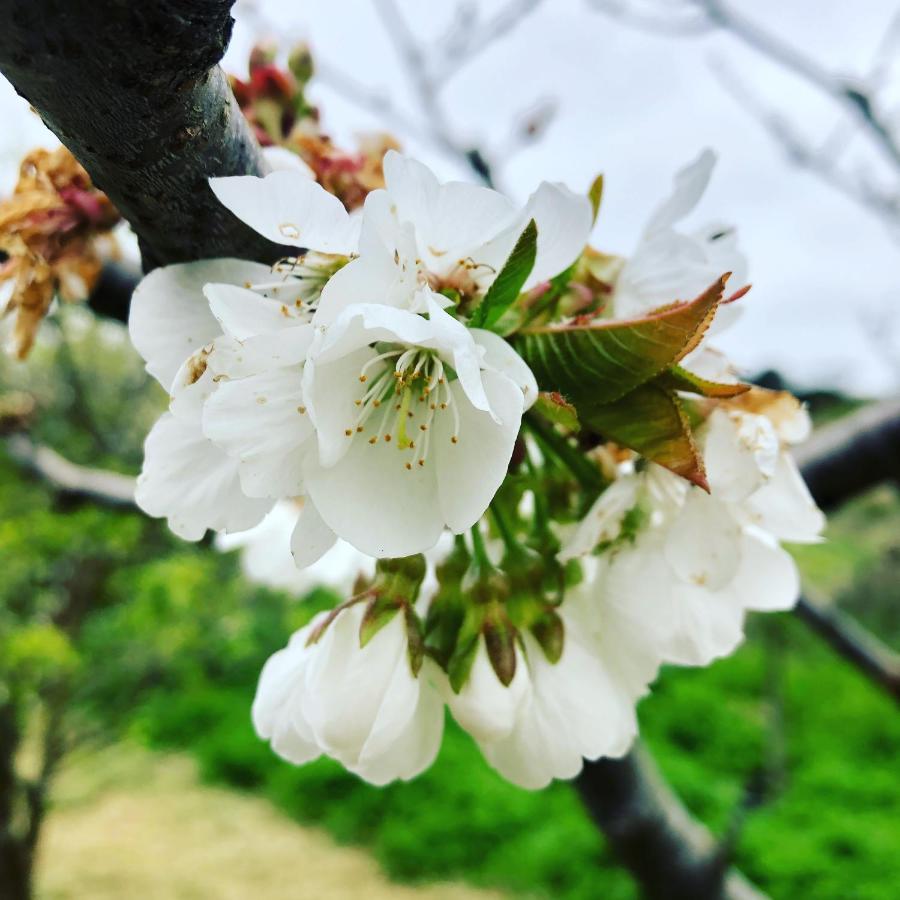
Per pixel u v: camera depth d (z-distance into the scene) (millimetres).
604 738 149
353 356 127
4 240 158
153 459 130
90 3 101
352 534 122
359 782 1619
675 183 145
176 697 1874
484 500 121
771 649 830
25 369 1037
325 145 163
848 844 1422
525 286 128
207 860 1393
